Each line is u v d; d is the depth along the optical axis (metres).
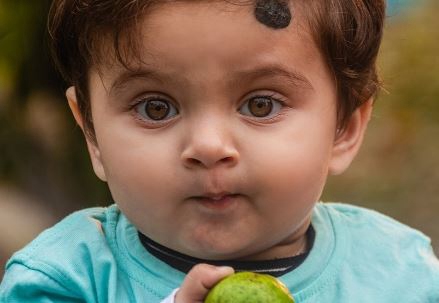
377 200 7.50
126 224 2.97
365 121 3.02
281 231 2.67
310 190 2.67
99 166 2.92
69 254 2.90
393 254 3.08
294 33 2.62
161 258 2.84
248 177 2.55
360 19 2.93
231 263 2.79
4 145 5.08
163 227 2.63
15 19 4.68
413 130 8.05
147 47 2.54
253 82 2.56
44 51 4.68
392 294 2.95
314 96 2.68
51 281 2.83
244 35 2.52
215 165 2.51
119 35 2.60
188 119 2.55
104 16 2.64
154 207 2.61
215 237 2.59
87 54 2.78
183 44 2.50
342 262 2.98
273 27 2.56
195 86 2.52
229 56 2.51
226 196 2.56
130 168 2.62
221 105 2.54
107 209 3.10
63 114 4.96
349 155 2.98
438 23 8.39
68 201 5.44
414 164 7.82
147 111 2.61
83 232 2.98
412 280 3.01
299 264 2.89
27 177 5.45
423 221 7.20
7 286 2.87
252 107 2.59
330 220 3.12
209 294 2.35
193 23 2.50
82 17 2.77
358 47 2.92
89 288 2.84
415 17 8.51
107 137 2.68
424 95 8.02
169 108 2.59
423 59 8.05
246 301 2.28
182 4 2.51
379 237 3.14
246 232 2.60
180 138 2.56
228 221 2.58
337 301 2.89
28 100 4.94
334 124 2.79
